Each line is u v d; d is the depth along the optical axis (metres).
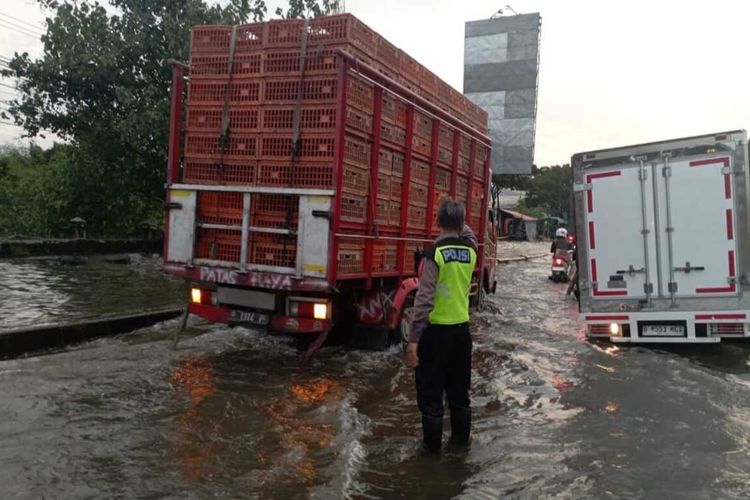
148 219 21.97
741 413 5.38
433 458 4.29
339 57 5.95
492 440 4.68
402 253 7.61
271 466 3.96
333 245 6.00
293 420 4.88
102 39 17.69
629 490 3.79
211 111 6.74
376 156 6.74
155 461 3.96
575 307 12.67
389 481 3.88
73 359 6.46
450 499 3.64
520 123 30.48
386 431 4.84
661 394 5.98
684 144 8.02
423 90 8.12
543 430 4.92
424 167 8.19
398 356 7.30
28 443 4.13
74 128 18.97
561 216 76.38
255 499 3.49
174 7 18.02
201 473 3.81
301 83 6.23
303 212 6.08
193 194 6.66
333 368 6.66
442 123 8.62
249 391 5.64
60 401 5.04
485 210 10.80
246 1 18.11
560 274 17.91
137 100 17.45
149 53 18.22
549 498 3.68
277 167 6.38
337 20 6.20
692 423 5.10
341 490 3.64
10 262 15.02
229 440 4.39
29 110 18.27
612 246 8.41
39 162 23.58
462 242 4.42
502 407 5.58
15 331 6.62
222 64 6.68
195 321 8.84
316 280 6.04
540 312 11.85
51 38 17.47
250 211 6.39
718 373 6.98
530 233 64.44
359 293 7.37
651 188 8.20
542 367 7.15
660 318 8.09
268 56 6.43
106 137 18.31
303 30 6.26
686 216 8.02
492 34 30.84
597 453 4.41
